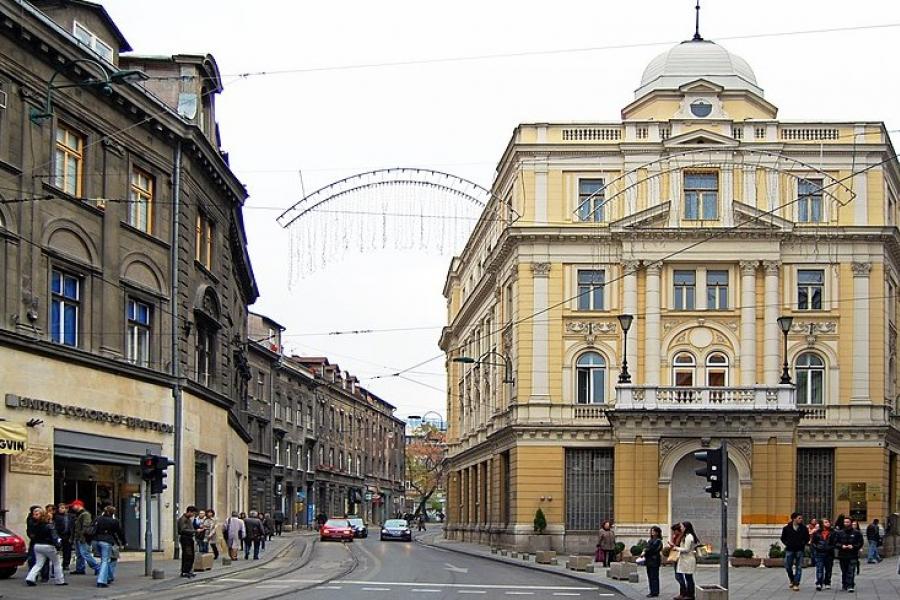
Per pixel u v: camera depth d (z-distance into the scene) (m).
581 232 51.94
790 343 51.56
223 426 43.72
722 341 51.56
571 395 51.91
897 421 55.59
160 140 36.00
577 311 52.19
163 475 28.30
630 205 51.94
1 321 27.38
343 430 107.75
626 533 47.16
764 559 42.16
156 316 35.62
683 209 51.84
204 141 38.38
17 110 28.22
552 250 52.31
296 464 88.94
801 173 51.91
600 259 52.16
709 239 51.50
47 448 29.05
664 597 26.62
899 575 35.31
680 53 55.81
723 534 23.58
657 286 51.56
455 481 80.50
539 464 51.47
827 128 52.03
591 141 52.25
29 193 28.53
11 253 27.81
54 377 29.52
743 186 51.62
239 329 56.00
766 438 47.19
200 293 39.56
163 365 35.88
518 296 52.53
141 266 34.81
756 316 51.38
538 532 50.50
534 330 52.09
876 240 51.41
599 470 51.59
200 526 35.69
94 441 31.39
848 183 51.69
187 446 37.88
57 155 30.41
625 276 51.78
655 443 47.59
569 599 25.97
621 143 51.88
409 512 148.62
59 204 30.14
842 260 51.66
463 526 72.44
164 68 39.12
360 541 69.88
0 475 27.33
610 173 52.38
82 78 30.89
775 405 47.22
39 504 28.61
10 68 27.78
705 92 53.09
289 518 87.25
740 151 51.62
